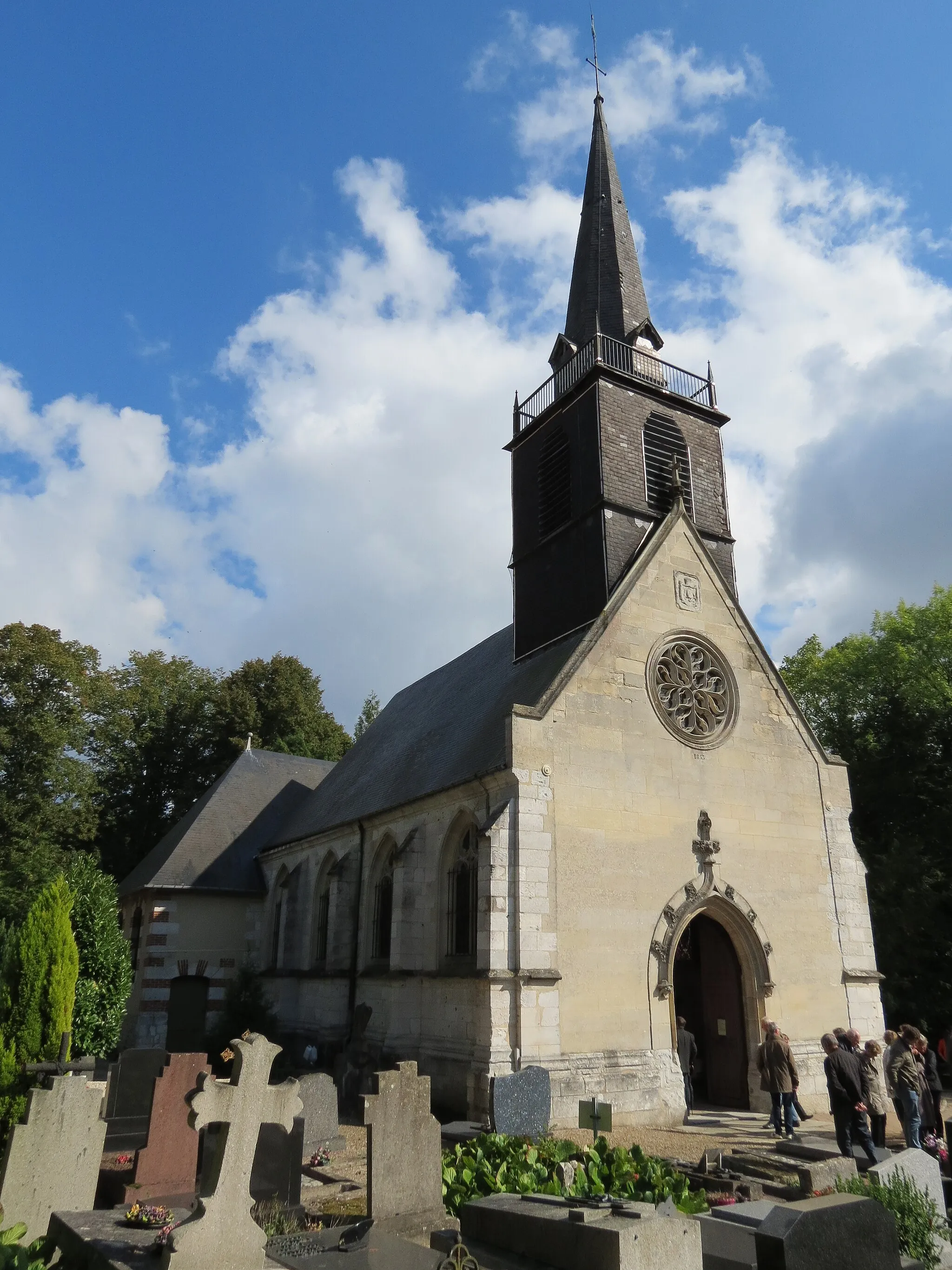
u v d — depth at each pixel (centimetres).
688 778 2038
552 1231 763
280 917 2928
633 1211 769
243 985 2786
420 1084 1042
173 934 2878
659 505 2398
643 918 1870
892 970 2494
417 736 2773
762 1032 1941
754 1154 1361
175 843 3125
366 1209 1009
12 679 3027
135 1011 2803
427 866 2133
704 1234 884
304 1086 1482
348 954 2441
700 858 1989
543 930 1733
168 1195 1167
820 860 2180
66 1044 1541
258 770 3531
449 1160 1199
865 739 2903
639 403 2483
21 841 2895
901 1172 977
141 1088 1495
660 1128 1689
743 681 2223
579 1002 1736
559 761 1869
